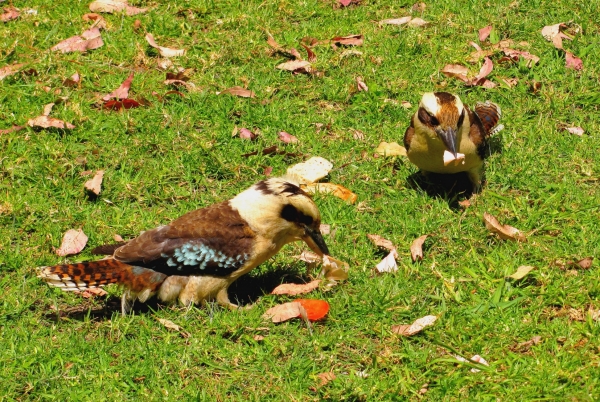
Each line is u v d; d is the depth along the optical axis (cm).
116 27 1381
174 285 858
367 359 811
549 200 1038
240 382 787
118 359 811
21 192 1048
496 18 1412
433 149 1032
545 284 898
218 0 1465
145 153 1124
